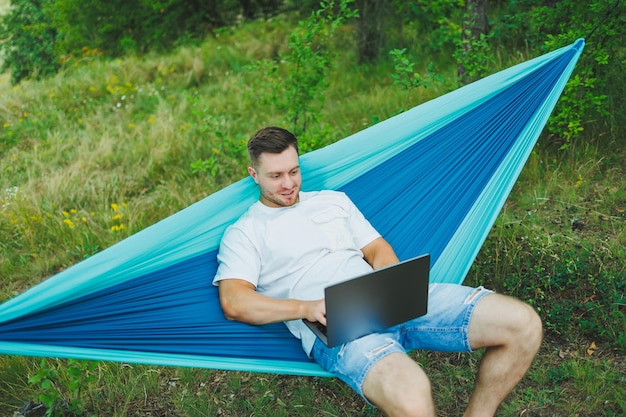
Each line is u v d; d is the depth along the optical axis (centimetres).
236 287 242
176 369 330
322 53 525
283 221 255
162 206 530
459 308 237
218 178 575
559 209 419
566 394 283
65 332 231
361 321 220
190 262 254
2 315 210
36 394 312
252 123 702
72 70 1145
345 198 276
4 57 1669
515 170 304
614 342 303
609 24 446
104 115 831
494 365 234
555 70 301
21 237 512
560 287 344
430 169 304
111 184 587
